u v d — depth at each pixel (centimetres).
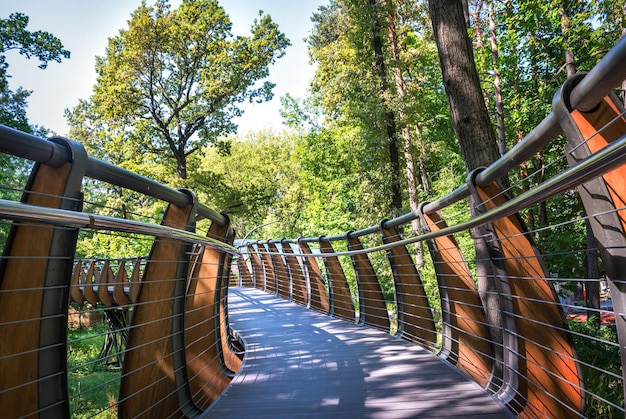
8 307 189
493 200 331
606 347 754
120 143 3017
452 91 693
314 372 498
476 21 1900
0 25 2600
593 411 729
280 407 378
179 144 3178
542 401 293
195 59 3106
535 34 1571
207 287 507
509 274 312
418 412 346
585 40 1309
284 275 1362
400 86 2128
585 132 189
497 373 455
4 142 172
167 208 373
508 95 1816
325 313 998
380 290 794
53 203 198
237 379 478
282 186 5316
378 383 438
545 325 274
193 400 390
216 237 526
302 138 3456
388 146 1905
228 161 5394
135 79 3030
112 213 2795
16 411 185
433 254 515
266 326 850
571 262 1276
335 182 2767
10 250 192
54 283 196
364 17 1792
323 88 2262
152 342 302
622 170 186
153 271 343
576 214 1303
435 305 1490
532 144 232
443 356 525
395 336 686
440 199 451
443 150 2528
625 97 613
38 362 188
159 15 3028
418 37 2397
